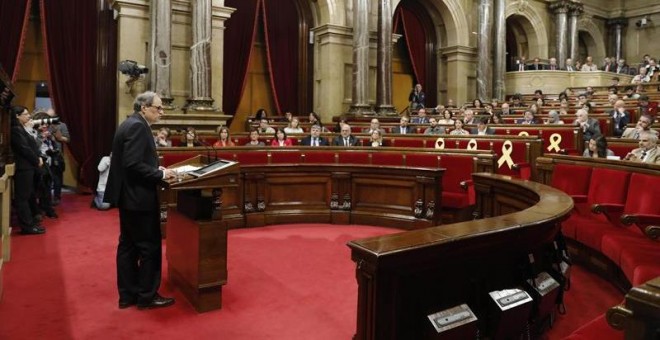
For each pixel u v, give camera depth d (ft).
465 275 7.87
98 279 13.75
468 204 20.51
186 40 34.99
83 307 11.65
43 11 32.81
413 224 20.17
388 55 44.52
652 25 72.64
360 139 28.53
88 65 33.60
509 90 59.67
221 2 36.42
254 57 45.44
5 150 17.33
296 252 16.66
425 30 54.70
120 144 11.19
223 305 11.87
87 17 33.68
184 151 20.98
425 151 22.29
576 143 26.22
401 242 7.11
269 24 44.37
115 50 33.76
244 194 20.45
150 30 32.37
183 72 34.96
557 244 10.57
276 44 44.88
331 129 39.32
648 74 56.18
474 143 25.29
